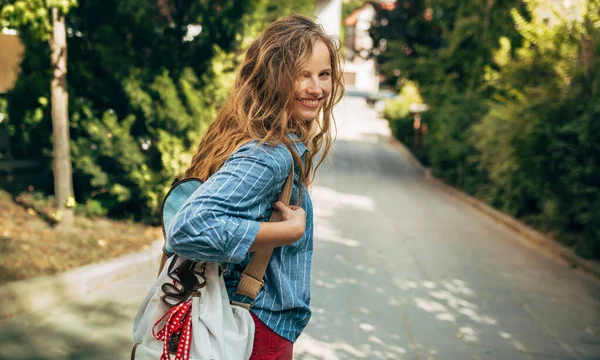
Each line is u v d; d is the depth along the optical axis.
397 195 11.08
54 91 4.88
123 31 5.73
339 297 4.63
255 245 1.18
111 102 5.91
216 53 5.77
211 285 1.30
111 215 5.95
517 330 4.20
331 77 1.38
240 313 1.29
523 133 7.15
